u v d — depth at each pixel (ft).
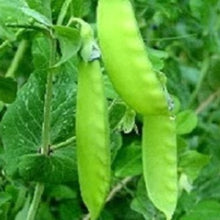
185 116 2.08
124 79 1.43
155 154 1.56
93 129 1.45
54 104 1.72
